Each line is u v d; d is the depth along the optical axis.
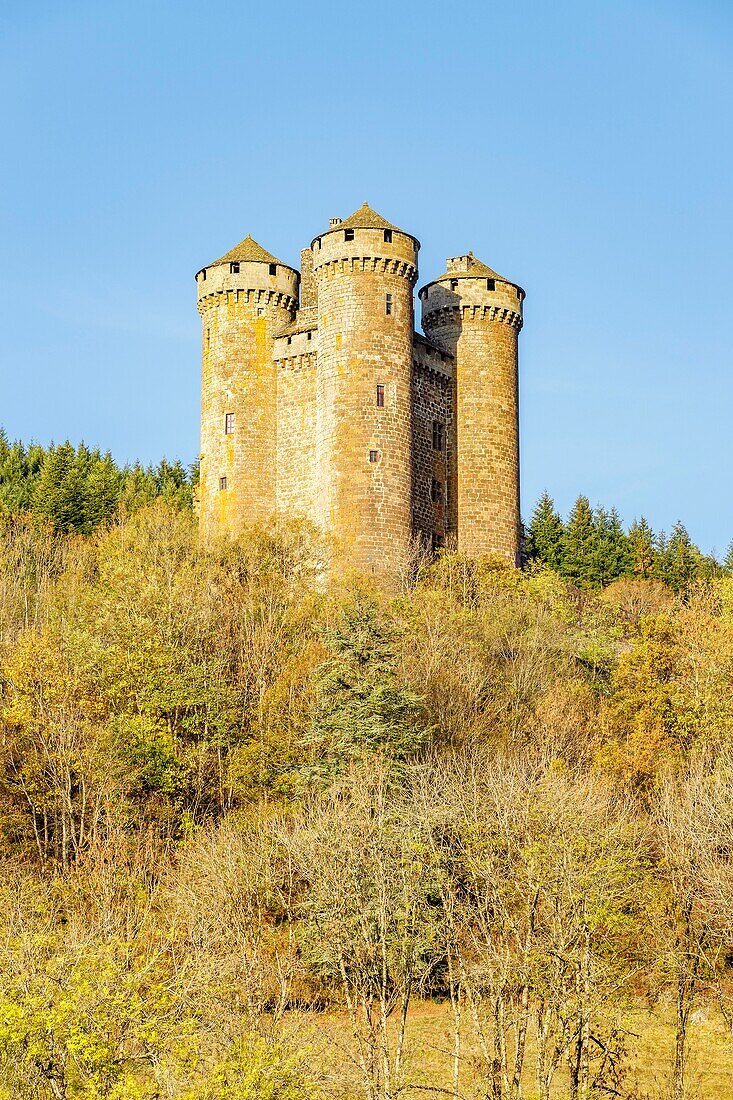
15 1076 21.95
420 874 33.16
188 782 49.75
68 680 53.88
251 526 81.69
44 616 69.06
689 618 65.25
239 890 37.56
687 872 36.31
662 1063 35.81
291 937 35.44
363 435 80.25
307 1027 30.27
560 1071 34.41
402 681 53.38
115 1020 23.25
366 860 34.25
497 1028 29.31
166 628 60.28
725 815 39.94
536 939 30.75
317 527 79.62
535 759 50.22
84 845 46.66
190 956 28.92
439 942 33.81
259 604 68.69
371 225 82.06
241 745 51.72
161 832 47.03
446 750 50.66
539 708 58.22
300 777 46.91
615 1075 32.97
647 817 44.97
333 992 36.69
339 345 81.75
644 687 59.31
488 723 57.09
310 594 72.00
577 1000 30.05
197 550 78.31
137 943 30.41
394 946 33.28
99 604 65.25
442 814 34.25
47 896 38.34
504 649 67.94
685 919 36.00
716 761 50.81
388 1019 38.72
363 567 78.56
